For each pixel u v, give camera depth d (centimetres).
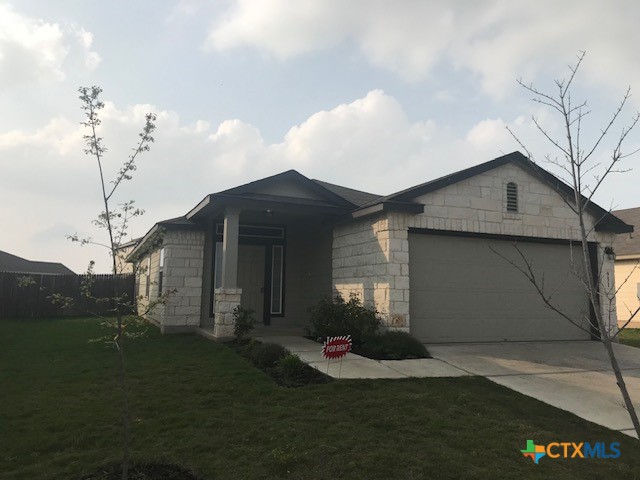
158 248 1430
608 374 826
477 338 1088
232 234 1071
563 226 1208
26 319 1622
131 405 611
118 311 445
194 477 414
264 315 1376
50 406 620
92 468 428
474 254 1116
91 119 462
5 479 418
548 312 1166
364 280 1097
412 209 1015
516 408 612
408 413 563
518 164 1164
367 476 409
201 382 706
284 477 409
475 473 412
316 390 650
